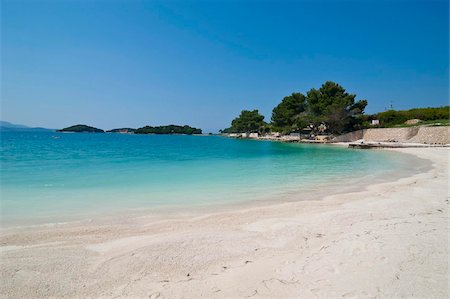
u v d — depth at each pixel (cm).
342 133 6669
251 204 995
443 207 901
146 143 6831
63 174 1677
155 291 441
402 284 447
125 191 1203
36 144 5503
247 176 1631
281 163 2377
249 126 11525
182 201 1033
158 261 539
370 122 6906
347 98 6306
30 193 1141
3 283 457
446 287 437
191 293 436
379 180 1460
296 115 8169
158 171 1842
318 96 7106
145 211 895
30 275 482
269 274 490
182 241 635
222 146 5597
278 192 1194
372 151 3731
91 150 4053
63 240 639
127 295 431
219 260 546
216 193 1173
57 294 432
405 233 662
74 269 505
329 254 561
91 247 600
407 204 939
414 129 5000
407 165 2108
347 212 854
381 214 830
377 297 414
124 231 703
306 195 1132
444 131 4353
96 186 1309
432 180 1397
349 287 442
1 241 630
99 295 431
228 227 738
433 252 557
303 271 497
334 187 1292
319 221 774
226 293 435
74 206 946
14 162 2339
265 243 630
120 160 2612
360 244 603
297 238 656
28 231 697
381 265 508
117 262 532
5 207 924
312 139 7138
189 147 5200
